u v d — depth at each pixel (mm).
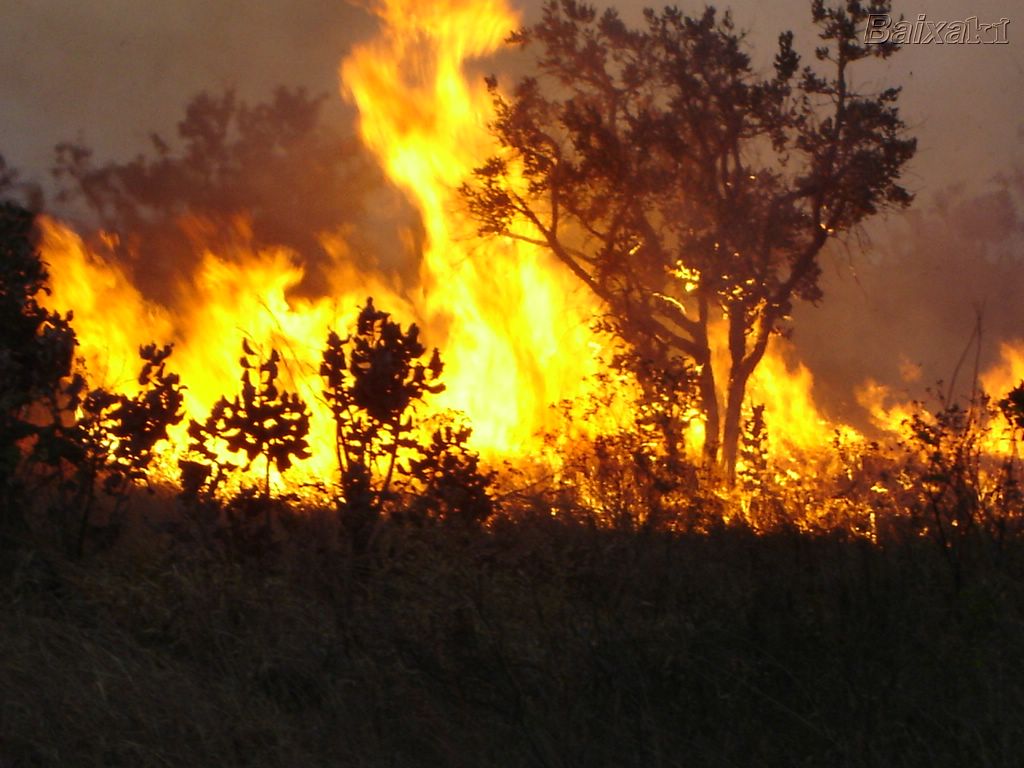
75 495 6098
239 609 5258
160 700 4426
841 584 5535
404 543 5922
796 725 4492
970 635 5277
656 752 4254
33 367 6188
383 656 4926
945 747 4340
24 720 4211
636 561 6012
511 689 4645
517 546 6051
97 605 5270
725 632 5148
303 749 4312
